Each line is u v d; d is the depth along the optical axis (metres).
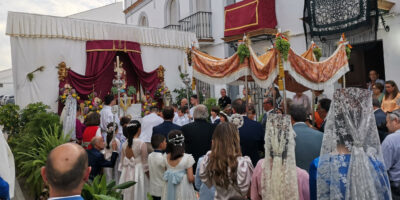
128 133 4.46
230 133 2.72
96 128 5.55
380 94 6.57
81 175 1.49
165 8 17.53
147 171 4.41
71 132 6.05
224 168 2.62
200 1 15.39
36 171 4.95
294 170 2.40
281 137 2.45
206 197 2.99
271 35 11.07
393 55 8.34
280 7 11.20
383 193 2.03
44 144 5.61
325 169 2.12
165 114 4.86
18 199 5.24
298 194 2.37
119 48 10.41
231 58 5.95
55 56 9.39
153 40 11.48
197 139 4.27
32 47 9.04
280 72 5.09
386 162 2.93
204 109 4.45
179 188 3.56
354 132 2.06
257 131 3.93
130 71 11.24
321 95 7.54
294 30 10.73
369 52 9.59
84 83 9.82
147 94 11.12
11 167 3.02
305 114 3.15
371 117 2.12
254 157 3.89
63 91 9.22
